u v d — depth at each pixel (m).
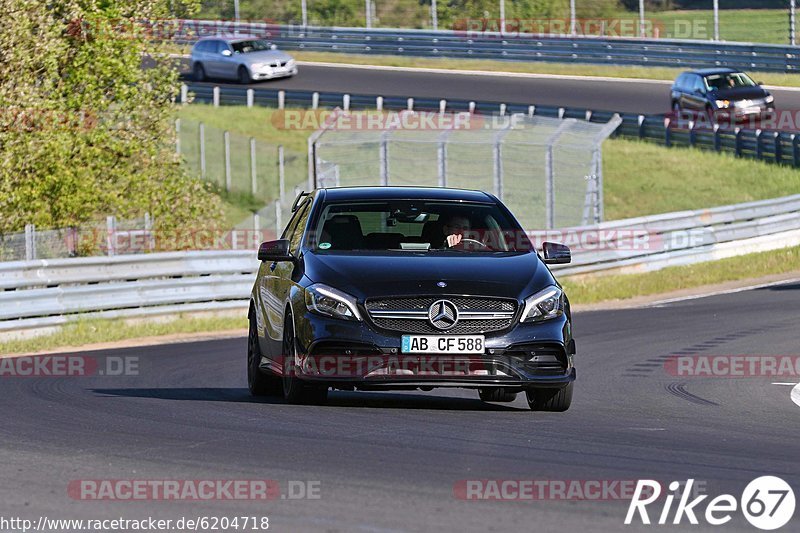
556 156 113.19
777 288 74.12
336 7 191.88
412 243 30.95
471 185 109.00
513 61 166.38
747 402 33.50
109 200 79.44
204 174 119.69
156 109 86.31
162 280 63.47
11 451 23.52
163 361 44.69
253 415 28.38
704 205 119.06
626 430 27.05
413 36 172.62
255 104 150.62
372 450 23.38
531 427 26.98
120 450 23.50
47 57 77.50
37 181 75.44
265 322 32.53
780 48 145.88
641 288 76.62
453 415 28.84
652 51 157.00
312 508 18.34
